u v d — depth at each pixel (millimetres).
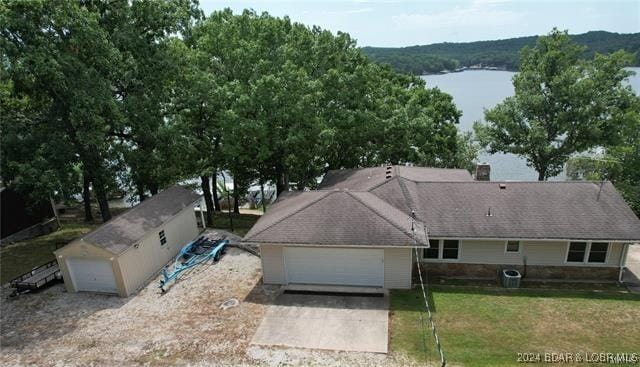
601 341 12984
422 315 14641
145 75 22844
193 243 21078
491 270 17688
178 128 23672
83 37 19031
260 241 16531
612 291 16250
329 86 27156
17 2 17328
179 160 25156
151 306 15977
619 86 31203
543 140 31734
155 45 23344
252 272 18578
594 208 17500
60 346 13555
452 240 17656
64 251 16781
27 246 23109
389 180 20281
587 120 30922
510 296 15953
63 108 20344
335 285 17031
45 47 17969
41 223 25484
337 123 27125
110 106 19938
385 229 16141
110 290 17141
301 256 16891
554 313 14641
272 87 23547
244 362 12398
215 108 24906
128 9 22344
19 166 19297
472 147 39500
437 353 12516
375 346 12938
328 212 17219
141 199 28062
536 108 32531
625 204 17547
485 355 12391
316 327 14078
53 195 21672
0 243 23188
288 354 12695
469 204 18438
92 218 29703
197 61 25312
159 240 19469
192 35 27859
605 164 29938
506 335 13359
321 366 12133
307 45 27891
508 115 33656
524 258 17391
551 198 18188
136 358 12750
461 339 13195
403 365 12047
